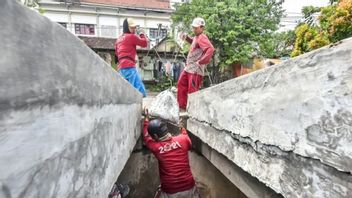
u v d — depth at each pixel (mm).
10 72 416
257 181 1298
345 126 650
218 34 11508
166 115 2900
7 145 416
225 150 1582
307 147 799
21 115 446
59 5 17844
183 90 3875
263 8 12516
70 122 649
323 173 739
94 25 18859
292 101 871
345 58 648
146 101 3959
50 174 552
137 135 2518
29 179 476
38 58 494
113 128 1189
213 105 1816
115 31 19250
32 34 474
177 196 2631
